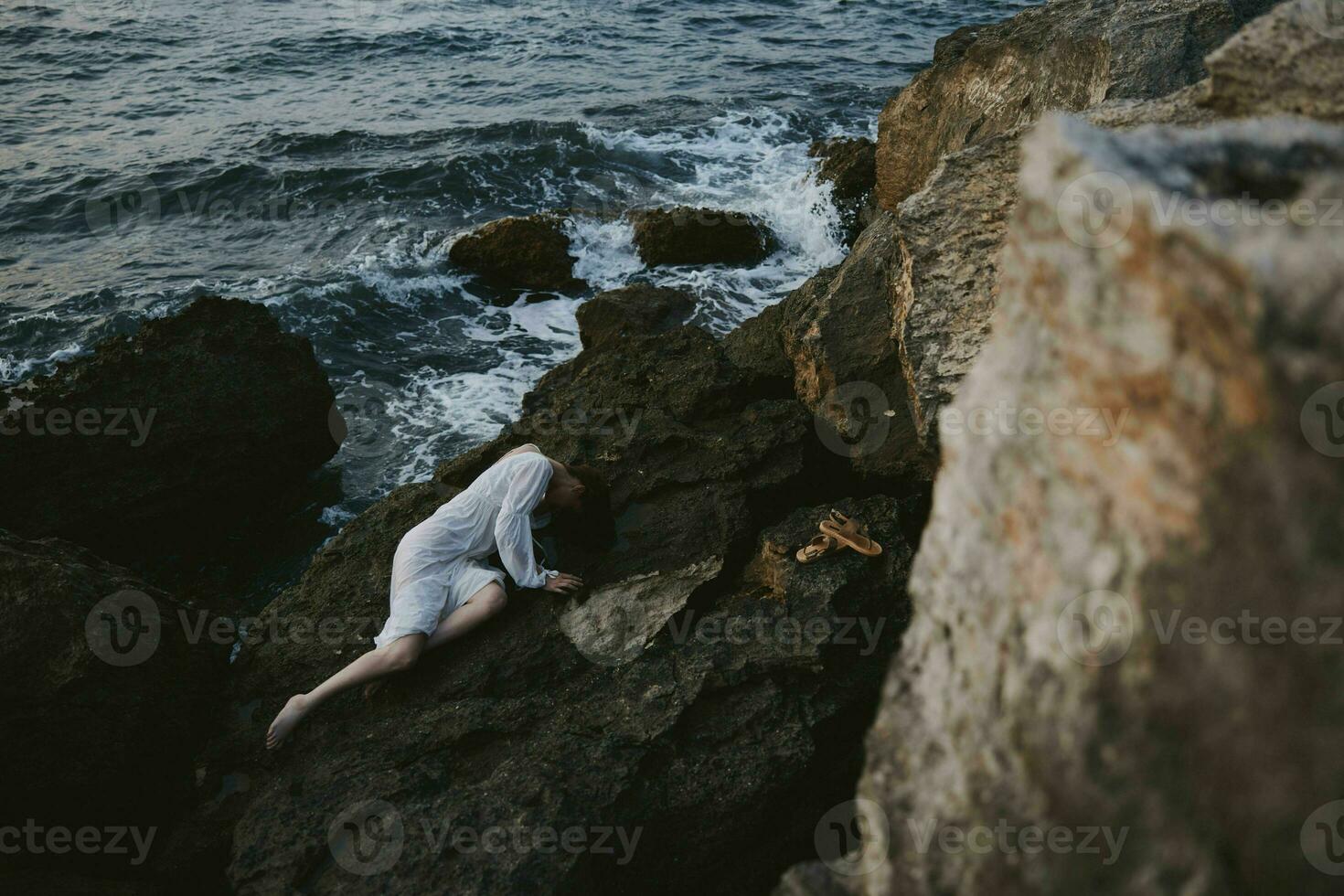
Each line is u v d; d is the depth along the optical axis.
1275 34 2.22
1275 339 0.83
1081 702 1.05
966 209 4.03
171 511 5.80
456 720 3.67
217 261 10.69
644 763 3.39
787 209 11.62
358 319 9.20
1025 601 1.13
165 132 15.42
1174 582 0.95
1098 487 1.02
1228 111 2.32
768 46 21.50
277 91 18.08
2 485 5.29
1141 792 1.00
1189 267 0.89
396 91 18.23
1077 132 1.07
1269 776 0.90
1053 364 1.07
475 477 5.31
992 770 1.17
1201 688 0.93
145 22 22.52
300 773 3.60
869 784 1.38
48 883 3.24
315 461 6.63
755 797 3.32
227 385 6.06
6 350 8.74
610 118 16.02
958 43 9.53
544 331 9.16
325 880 3.04
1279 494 0.86
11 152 14.36
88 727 3.62
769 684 3.69
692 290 9.63
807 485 5.10
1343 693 0.85
